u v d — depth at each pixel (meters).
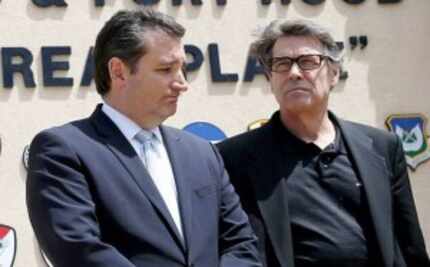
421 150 5.95
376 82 5.99
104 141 3.46
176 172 3.55
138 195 3.37
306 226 3.88
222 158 4.02
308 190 3.93
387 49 6.02
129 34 3.46
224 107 5.81
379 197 3.97
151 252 3.31
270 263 3.85
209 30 5.86
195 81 5.81
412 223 4.12
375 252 3.91
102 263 3.17
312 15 5.97
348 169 4.01
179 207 3.47
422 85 6.02
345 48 5.98
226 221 3.64
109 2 5.76
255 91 5.84
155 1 5.81
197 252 3.41
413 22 6.05
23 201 5.54
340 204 3.96
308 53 3.94
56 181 3.31
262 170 3.99
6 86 5.59
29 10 5.68
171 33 3.49
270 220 3.88
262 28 4.07
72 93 5.64
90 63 5.68
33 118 5.60
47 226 3.25
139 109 3.51
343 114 5.95
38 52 5.66
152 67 3.46
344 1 6.01
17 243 5.50
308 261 3.84
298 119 4.03
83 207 3.28
